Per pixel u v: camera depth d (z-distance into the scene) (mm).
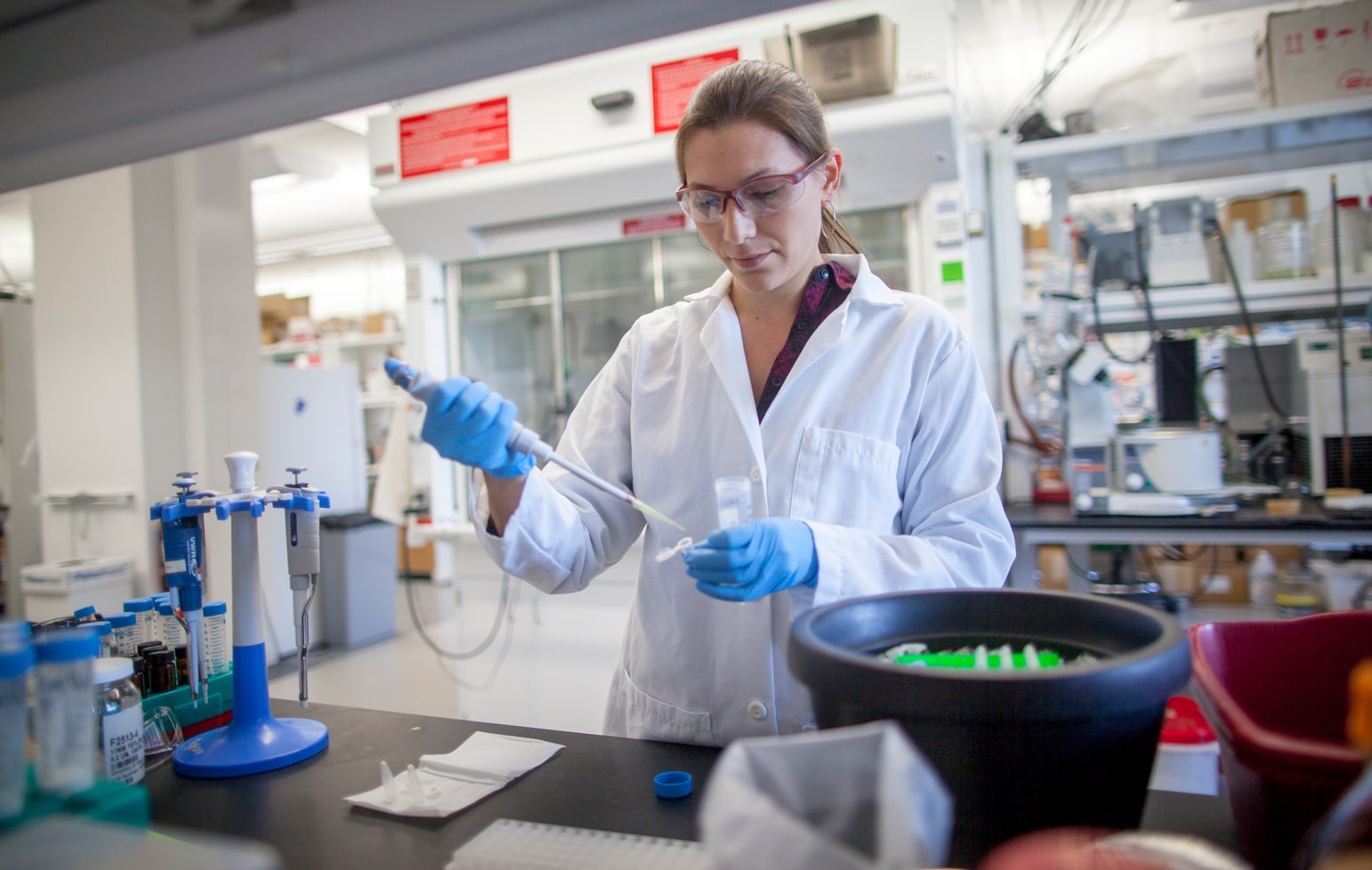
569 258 3549
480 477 1078
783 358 1166
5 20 1187
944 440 1117
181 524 967
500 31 1033
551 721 3125
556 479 1227
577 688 3100
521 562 1065
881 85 2629
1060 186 3158
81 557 3559
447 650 4355
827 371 1128
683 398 1167
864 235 3119
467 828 747
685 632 1125
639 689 1175
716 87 973
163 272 3545
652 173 2984
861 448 1096
